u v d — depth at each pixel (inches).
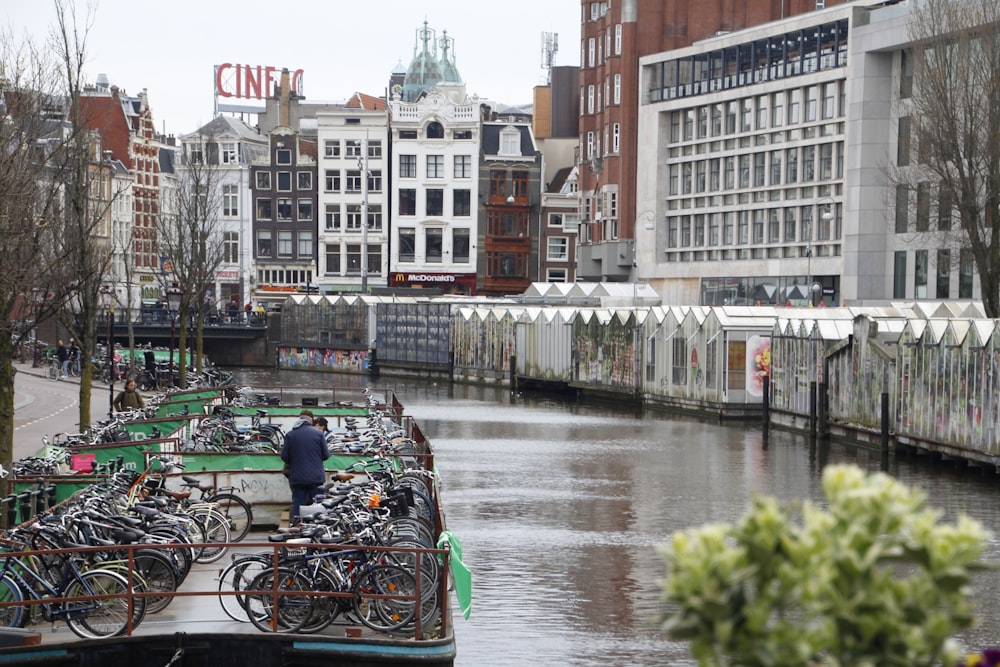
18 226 900.0
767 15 3730.3
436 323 3267.7
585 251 4008.4
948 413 1419.8
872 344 1640.0
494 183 4320.9
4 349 841.5
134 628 571.2
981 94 1947.6
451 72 5113.2
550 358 2741.1
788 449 1637.6
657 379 2352.4
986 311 1892.2
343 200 4308.6
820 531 170.9
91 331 1263.5
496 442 1695.4
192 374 2471.7
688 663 627.2
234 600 595.8
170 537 634.2
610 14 3816.4
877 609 167.6
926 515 173.9
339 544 571.8
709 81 3469.5
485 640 663.8
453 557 594.6
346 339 3567.9
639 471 1386.6
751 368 2082.9
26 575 566.3
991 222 1973.4
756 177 3309.5
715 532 172.2
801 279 3147.1
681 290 3570.4
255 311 3951.8
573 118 4800.7
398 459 940.0
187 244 2854.3
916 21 2203.5
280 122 4936.0
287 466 800.3
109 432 1053.2
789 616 470.0
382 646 558.3
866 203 2847.0
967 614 172.1
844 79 2992.1
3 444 837.8
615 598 761.0
